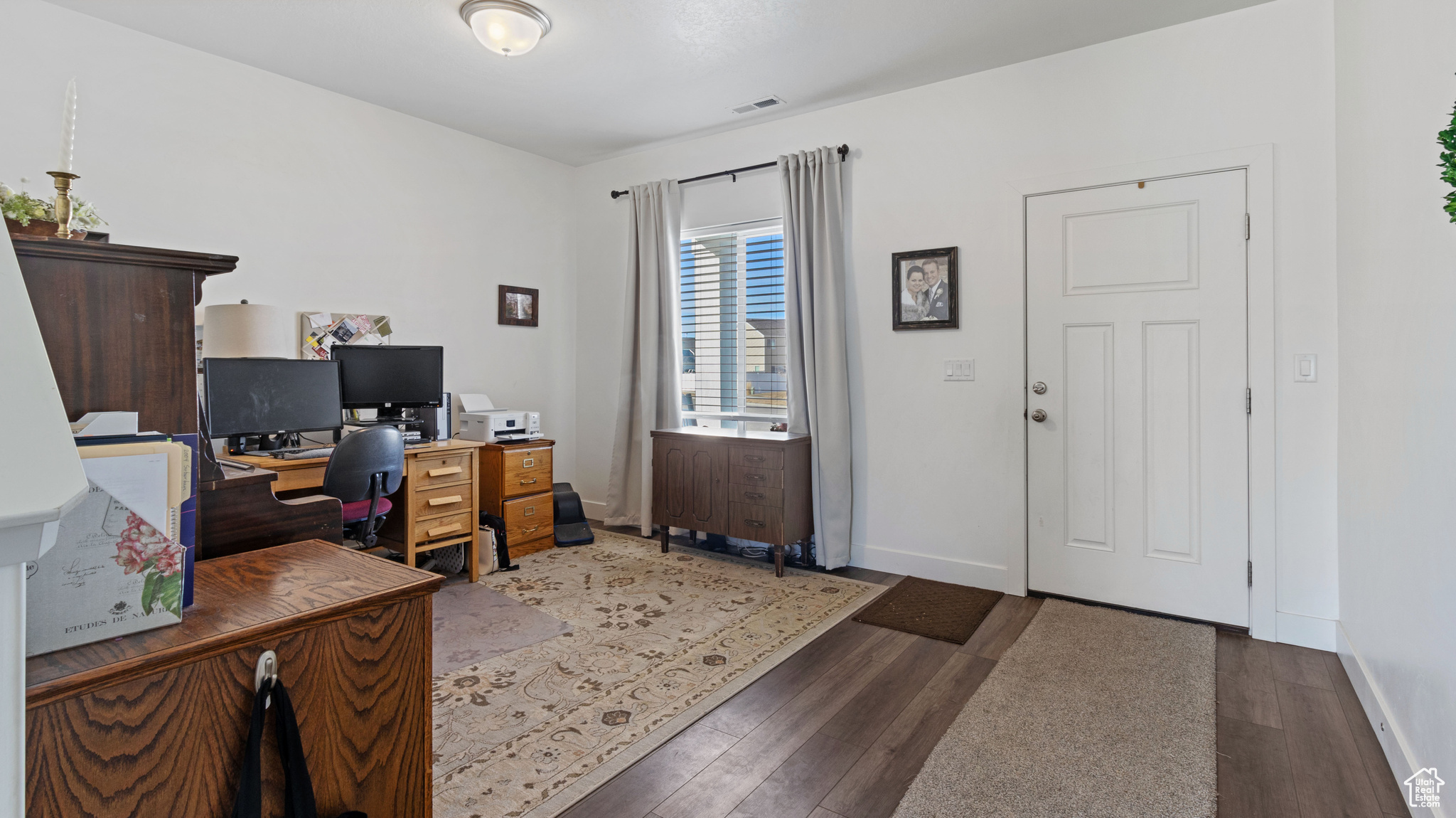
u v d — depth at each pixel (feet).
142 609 2.74
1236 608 8.95
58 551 2.54
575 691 7.25
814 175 11.98
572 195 16.03
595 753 6.09
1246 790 5.54
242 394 9.70
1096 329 9.85
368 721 3.26
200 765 2.72
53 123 8.75
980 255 10.75
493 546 11.46
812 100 11.88
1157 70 9.33
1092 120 9.80
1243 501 8.87
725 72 10.74
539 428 14.07
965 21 9.13
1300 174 8.44
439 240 13.21
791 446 11.53
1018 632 8.92
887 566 11.76
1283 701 7.02
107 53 9.17
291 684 2.98
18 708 1.42
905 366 11.50
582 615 9.53
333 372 10.85
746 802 5.41
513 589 10.68
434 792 5.50
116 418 3.11
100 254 3.11
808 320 11.96
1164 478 9.41
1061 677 7.55
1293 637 8.52
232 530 4.42
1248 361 8.79
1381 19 6.54
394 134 12.44
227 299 10.31
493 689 7.29
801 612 9.65
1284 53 8.53
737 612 9.69
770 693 7.24
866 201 11.83
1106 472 9.82
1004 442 10.59
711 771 5.83
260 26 9.32
